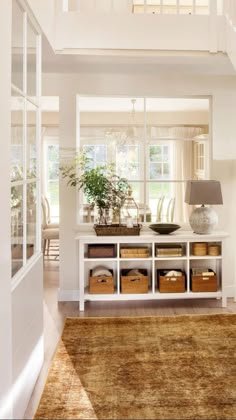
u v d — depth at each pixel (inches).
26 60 131.8
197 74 220.7
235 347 164.2
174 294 216.8
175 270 228.5
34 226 148.9
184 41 180.1
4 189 98.7
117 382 136.5
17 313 113.7
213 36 180.7
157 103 336.2
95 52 179.5
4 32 97.9
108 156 370.6
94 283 214.8
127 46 179.3
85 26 178.4
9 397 101.8
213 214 221.0
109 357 155.6
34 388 134.3
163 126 377.7
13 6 115.3
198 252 219.1
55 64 197.5
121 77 225.0
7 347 101.1
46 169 411.2
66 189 227.0
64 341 171.0
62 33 177.8
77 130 227.3
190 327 186.2
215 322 192.4
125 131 373.4
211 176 231.6
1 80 96.0
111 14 179.0
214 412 119.1
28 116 136.9
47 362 151.9
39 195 152.8
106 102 329.7
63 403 124.0
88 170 235.9
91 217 255.9
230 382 136.1
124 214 242.5
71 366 148.3
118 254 216.2
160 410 120.1
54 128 406.0
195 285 217.8
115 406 122.3
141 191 297.4
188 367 146.9
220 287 226.8
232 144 226.7
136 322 193.0
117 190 229.3
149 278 232.2
